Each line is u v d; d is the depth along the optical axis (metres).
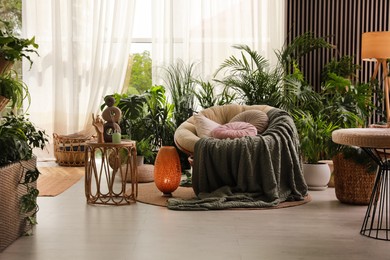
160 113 7.86
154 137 7.85
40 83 8.55
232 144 5.79
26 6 8.51
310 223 4.97
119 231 4.69
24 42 4.47
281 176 5.89
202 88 8.27
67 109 8.59
